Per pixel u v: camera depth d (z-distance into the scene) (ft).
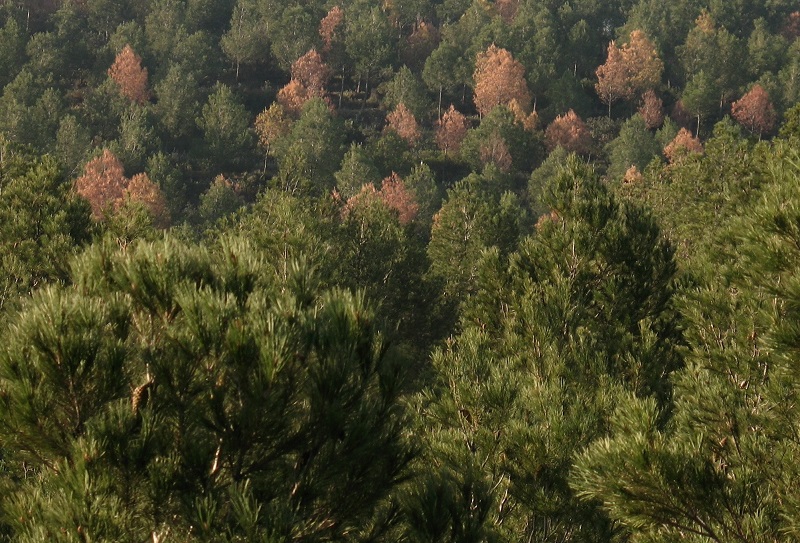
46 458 21.70
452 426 37.65
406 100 418.10
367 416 23.22
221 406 21.68
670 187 135.23
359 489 24.03
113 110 366.63
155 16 469.57
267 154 352.69
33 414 20.31
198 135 371.76
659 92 447.01
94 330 21.30
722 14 526.16
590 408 38.32
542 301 54.54
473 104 451.94
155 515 21.40
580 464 25.40
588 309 61.16
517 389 39.27
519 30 484.74
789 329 24.85
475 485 27.68
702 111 406.82
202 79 432.66
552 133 384.06
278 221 95.71
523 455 35.12
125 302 22.49
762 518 25.00
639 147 349.82
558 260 63.52
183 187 303.89
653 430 25.21
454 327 107.55
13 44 399.44
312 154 326.44
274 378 21.26
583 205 63.93
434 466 34.55
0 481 22.90
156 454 21.18
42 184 91.35
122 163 313.94
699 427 31.53
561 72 469.57
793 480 28.50
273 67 467.93
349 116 419.54
